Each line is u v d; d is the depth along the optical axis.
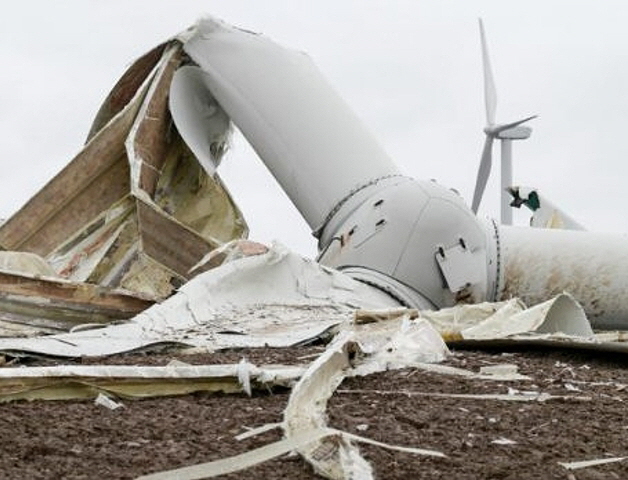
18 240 22.59
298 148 23.28
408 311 16.56
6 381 8.80
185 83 24.34
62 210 22.83
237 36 24.36
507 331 16.12
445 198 21.38
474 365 12.27
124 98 25.53
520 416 8.60
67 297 18.41
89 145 22.84
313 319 17.16
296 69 24.11
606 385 11.03
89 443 7.08
